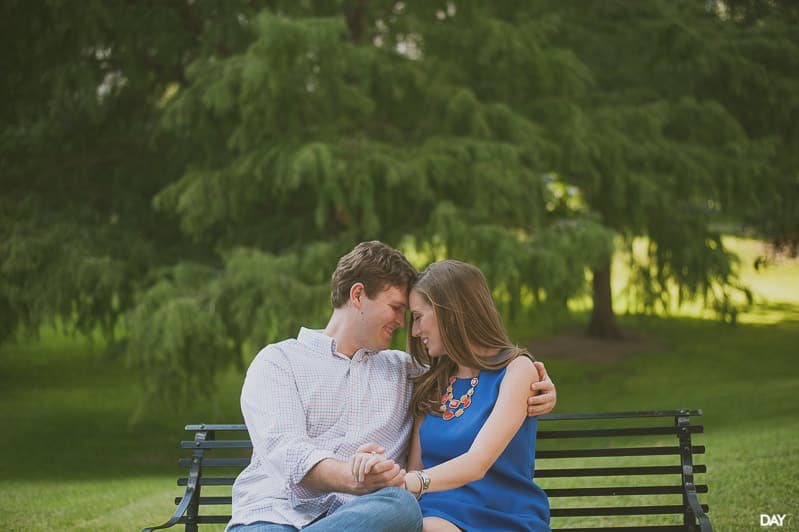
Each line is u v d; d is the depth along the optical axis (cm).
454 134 1035
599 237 966
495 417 276
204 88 916
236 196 941
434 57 1066
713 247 1405
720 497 513
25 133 1145
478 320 290
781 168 1379
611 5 1420
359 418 292
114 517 527
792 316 2197
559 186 1162
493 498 277
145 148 1189
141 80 1091
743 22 1423
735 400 1205
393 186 923
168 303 888
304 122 974
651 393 1421
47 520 516
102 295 1014
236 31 1035
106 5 1033
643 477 636
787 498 489
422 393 296
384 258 297
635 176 1145
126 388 1596
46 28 1045
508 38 1016
